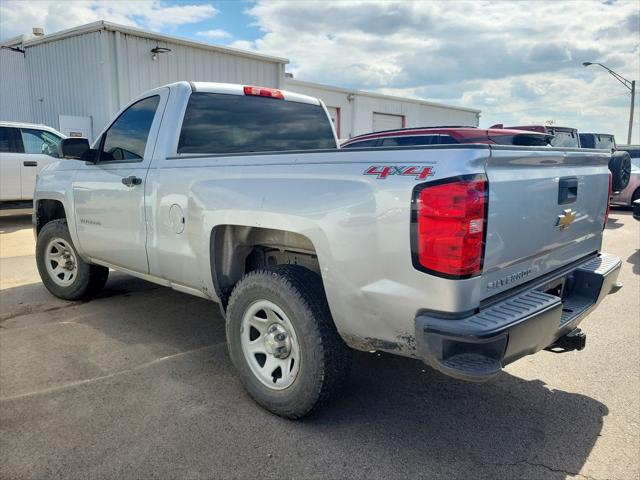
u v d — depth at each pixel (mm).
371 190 2398
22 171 10164
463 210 2152
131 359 3723
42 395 3178
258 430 2812
